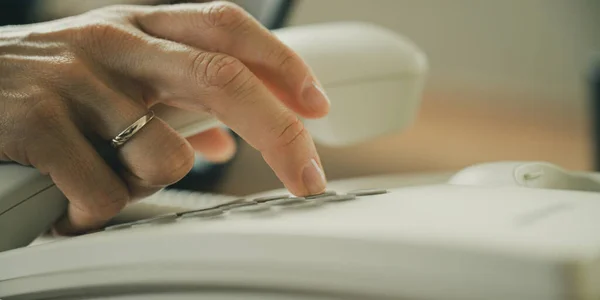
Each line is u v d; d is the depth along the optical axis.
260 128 0.37
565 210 0.23
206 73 0.37
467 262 0.18
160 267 0.24
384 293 0.20
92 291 0.27
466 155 1.26
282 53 0.40
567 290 0.17
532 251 0.17
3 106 0.40
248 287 0.22
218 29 0.40
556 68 1.26
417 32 1.25
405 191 0.31
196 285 0.23
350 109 0.57
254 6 0.67
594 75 0.89
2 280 0.29
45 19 0.69
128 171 0.40
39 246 0.29
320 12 1.24
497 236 0.19
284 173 0.37
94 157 0.39
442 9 1.24
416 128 1.25
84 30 0.41
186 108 0.40
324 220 0.23
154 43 0.40
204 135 0.59
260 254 0.22
